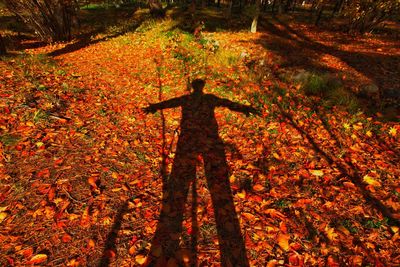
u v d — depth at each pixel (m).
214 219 3.16
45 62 7.86
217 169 4.01
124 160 4.07
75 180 3.57
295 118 5.56
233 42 12.36
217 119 5.43
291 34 15.46
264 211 3.28
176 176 3.83
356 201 3.47
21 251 2.62
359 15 14.89
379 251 2.81
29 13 11.30
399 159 4.31
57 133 4.43
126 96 6.28
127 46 10.98
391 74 8.21
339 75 7.99
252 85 7.03
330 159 4.32
